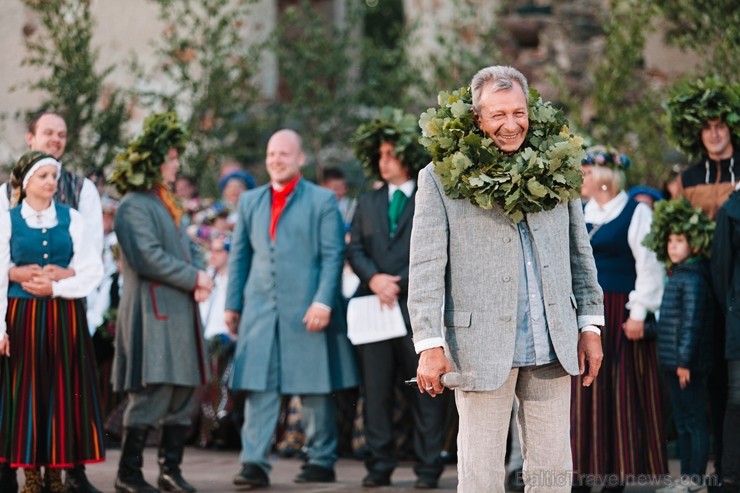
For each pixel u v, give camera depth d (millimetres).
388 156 9719
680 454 8852
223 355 11984
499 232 5961
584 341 6125
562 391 6008
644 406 8930
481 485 5918
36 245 8188
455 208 6008
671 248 8727
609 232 9039
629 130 13445
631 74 13523
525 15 16453
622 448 8805
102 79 13969
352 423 11602
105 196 12164
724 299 8195
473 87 6070
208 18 15234
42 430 8141
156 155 9258
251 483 9336
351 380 9742
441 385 5832
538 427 6000
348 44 16656
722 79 11914
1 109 14148
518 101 5957
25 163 8266
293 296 9672
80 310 8414
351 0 16969
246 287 9844
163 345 9023
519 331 5949
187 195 13586
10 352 8141
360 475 10289
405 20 17969
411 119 9805
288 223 9773
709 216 8930
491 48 15891
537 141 6047
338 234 9789
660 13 12773
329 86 17047
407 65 16234
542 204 5984
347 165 16328
